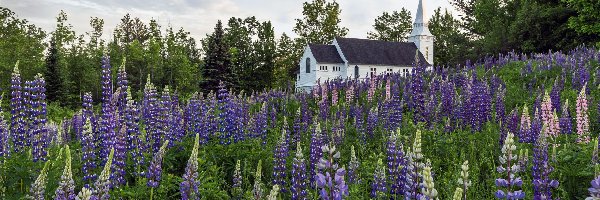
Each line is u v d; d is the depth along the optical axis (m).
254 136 10.74
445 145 9.86
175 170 8.97
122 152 7.29
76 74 61.22
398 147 7.02
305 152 9.60
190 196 5.76
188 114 11.86
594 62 22.44
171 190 7.63
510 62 25.91
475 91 13.23
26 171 6.72
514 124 10.96
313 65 78.19
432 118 12.78
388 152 7.01
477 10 67.44
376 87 20.25
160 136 9.01
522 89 18.72
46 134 8.75
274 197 4.88
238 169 7.38
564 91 17.17
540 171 6.62
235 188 7.31
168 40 68.25
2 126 8.08
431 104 13.62
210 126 10.72
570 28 45.69
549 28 48.28
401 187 6.71
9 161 7.05
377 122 12.31
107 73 9.23
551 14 46.84
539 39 48.06
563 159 7.95
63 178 5.25
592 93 16.42
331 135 10.50
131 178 8.12
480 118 12.46
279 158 7.64
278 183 7.57
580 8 43.84
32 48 50.84
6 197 6.44
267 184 8.02
